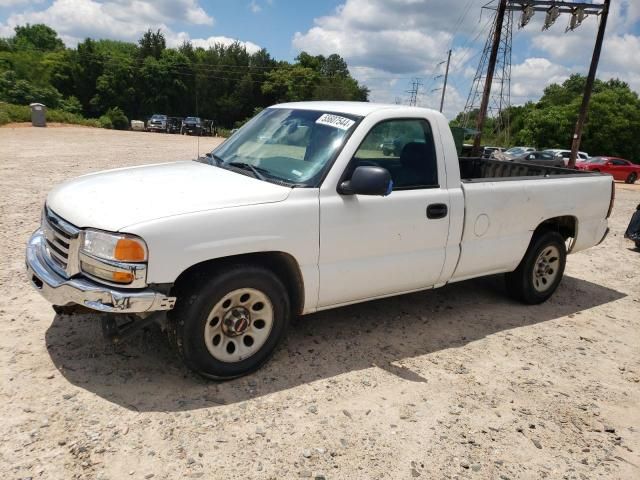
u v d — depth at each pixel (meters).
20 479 2.52
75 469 2.62
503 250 4.89
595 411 3.60
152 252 3.00
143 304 3.00
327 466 2.81
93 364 3.58
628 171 29.84
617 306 5.83
